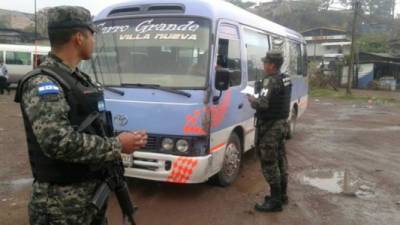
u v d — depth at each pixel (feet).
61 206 7.07
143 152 16.16
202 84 16.39
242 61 20.15
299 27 182.50
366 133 36.63
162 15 17.87
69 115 6.87
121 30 18.13
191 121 15.84
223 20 18.13
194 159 15.80
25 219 14.99
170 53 17.21
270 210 16.37
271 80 15.28
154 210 16.21
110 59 17.78
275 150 15.74
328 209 17.10
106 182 7.52
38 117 6.49
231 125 18.76
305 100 36.65
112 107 16.69
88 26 7.42
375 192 19.54
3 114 43.27
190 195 17.95
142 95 16.46
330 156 26.86
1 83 65.51
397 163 25.31
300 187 19.97
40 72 6.86
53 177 7.00
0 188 18.35
